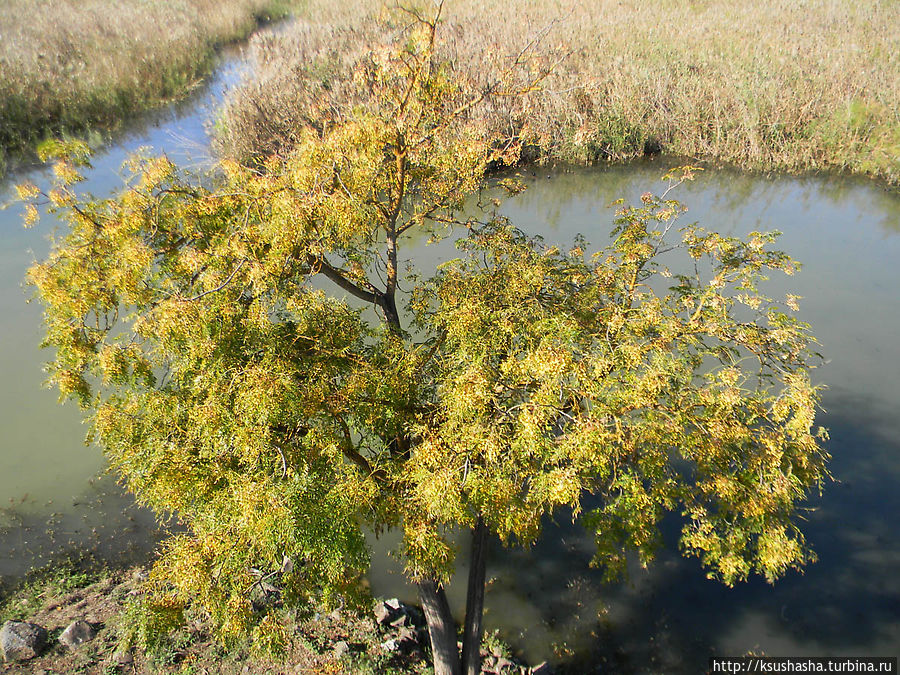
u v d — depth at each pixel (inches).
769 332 343.3
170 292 317.1
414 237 808.3
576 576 495.5
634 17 1398.9
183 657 394.9
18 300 730.2
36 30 1451.8
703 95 1151.6
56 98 1175.6
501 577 495.8
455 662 382.6
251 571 285.3
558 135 1115.9
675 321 346.3
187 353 298.0
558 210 951.6
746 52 1224.2
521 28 1227.9
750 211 955.3
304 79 1026.1
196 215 339.6
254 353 304.5
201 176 481.1
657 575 494.6
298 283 345.4
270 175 339.6
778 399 321.1
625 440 298.5
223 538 270.4
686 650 441.1
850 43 1239.5
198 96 1364.4
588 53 1216.8
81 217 322.0
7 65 1190.9
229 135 987.9
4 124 1069.1
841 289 769.6
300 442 299.7
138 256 300.8
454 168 370.3
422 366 334.3
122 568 469.1
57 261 326.6
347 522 267.9
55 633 407.2
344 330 332.8
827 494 544.7
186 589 267.1
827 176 1051.9
